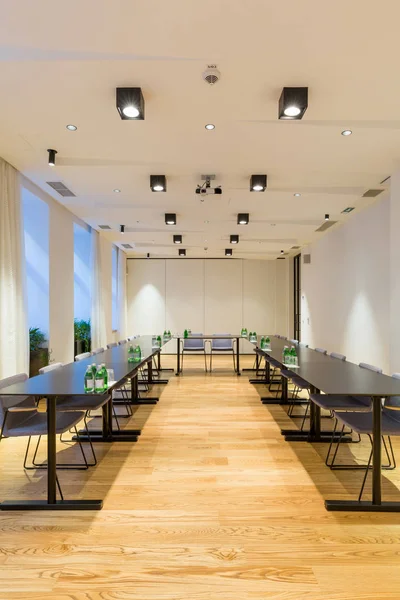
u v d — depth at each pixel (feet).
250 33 7.00
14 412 9.77
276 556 7.06
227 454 12.10
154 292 38.29
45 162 13.60
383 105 9.57
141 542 7.48
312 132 11.05
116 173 14.58
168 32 6.99
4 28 6.91
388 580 6.45
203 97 9.11
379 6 6.35
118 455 12.04
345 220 22.66
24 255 15.44
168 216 20.57
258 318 38.32
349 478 10.36
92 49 7.48
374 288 19.43
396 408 8.96
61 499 8.98
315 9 6.43
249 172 14.44
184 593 6.13
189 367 30.40
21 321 15.08
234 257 37.70
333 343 25.36
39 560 6.95
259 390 21.80
